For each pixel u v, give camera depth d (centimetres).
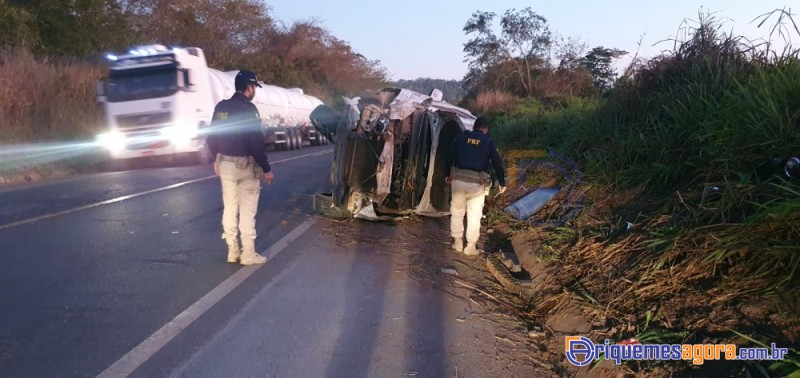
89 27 2525
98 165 1736
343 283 579
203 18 4034
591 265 562
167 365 383
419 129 855
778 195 439
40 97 1753
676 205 547
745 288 395
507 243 795
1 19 2023
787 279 375
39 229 748
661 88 853
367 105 829
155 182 1277
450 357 425
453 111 894
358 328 464
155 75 1664
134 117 1661
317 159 2094
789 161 436
